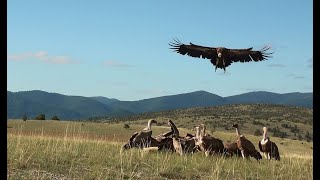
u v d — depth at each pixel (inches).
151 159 507.5
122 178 400.2
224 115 7160.4
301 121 6560.0
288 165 571.2
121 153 508.7
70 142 579.2
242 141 657.0
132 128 2861.7
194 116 7027.6
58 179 384.5
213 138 643.5
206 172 481.7
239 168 522.9
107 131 2429.9
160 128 2210.9
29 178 370.3
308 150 1941.4
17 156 431.5
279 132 5669.3
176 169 473.1
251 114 7199.8
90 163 457.1
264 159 702.5
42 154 466.9
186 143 633.0
